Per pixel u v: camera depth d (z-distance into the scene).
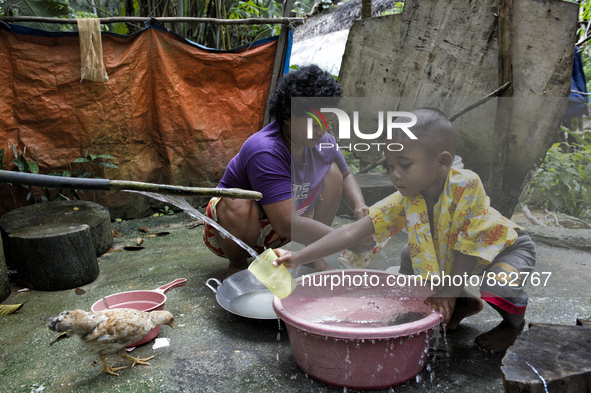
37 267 2.55
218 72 4.19
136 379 1.67
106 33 3.72
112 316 1.66
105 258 3.12
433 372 1.65
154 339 1.95
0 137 3.48
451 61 3.07
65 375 1.72
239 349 1.86
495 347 1.76
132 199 4.09
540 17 2.65
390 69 3.38
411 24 3.25
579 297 2.14
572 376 1.20
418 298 1.69
